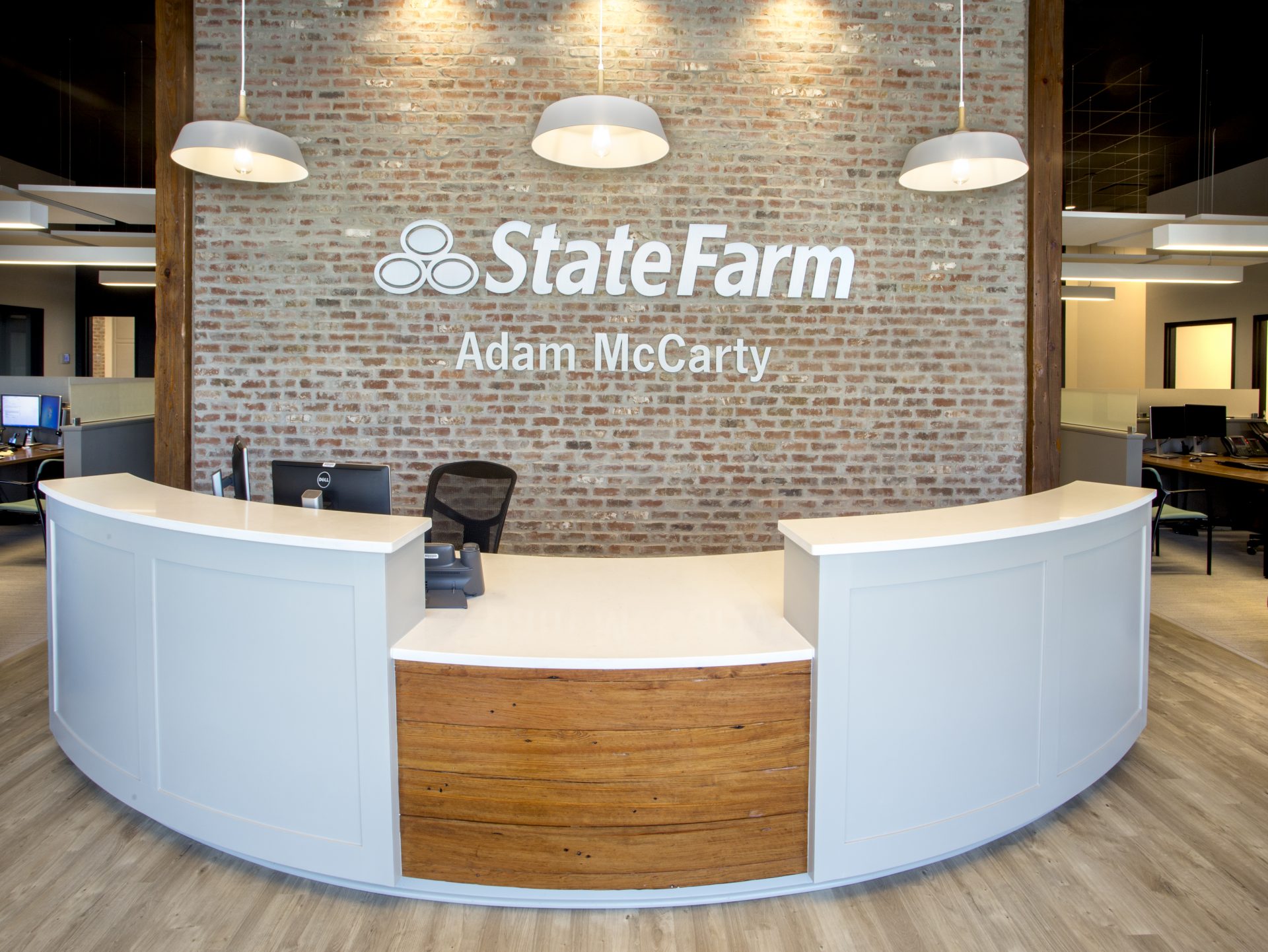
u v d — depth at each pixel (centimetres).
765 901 206
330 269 430
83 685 255
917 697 209
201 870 217
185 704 220
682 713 195
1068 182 908
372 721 198
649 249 430
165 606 221
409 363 433
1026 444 449
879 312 442
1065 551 234
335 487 261
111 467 567
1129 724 278
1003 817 226
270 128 425
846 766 202
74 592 257
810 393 442
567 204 430
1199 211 870
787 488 445
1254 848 228
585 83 428
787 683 199
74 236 715
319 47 425
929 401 445
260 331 430
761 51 432
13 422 675
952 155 336
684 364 438
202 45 424
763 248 436
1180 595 502
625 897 201
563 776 196
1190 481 682
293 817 209
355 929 194
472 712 196
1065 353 1184
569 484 440
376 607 195
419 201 429
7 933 190
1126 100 662
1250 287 839
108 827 237
